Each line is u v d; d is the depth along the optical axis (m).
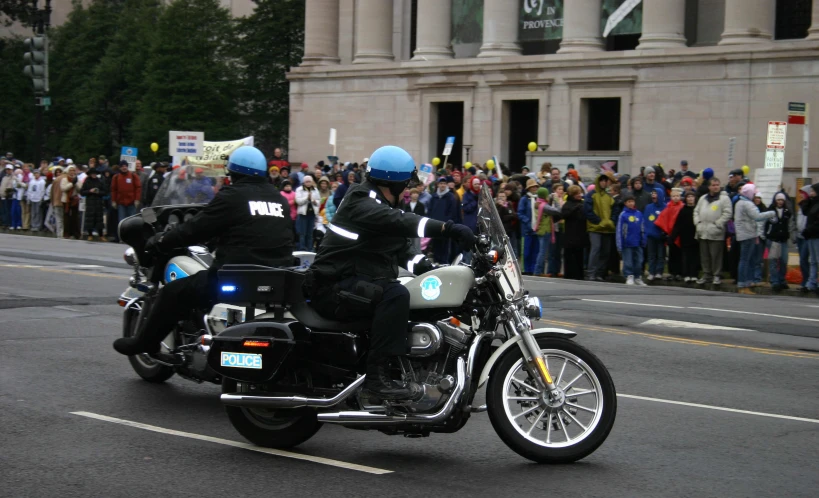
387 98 50.91
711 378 11.11
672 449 8.06
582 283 21.95
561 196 23.91
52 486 6.84
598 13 45.53
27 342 12.18
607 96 44.03
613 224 23.06
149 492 6.75
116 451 7.76
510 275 7.36
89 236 31.91
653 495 6.82
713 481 7.18
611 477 7.23
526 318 7.41
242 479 7.09
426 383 7.27
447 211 22.34
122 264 22.08
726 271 24.30
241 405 7.59
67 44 74.62
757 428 8.84
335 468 7.40
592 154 33.03
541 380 7.39
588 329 14.35
